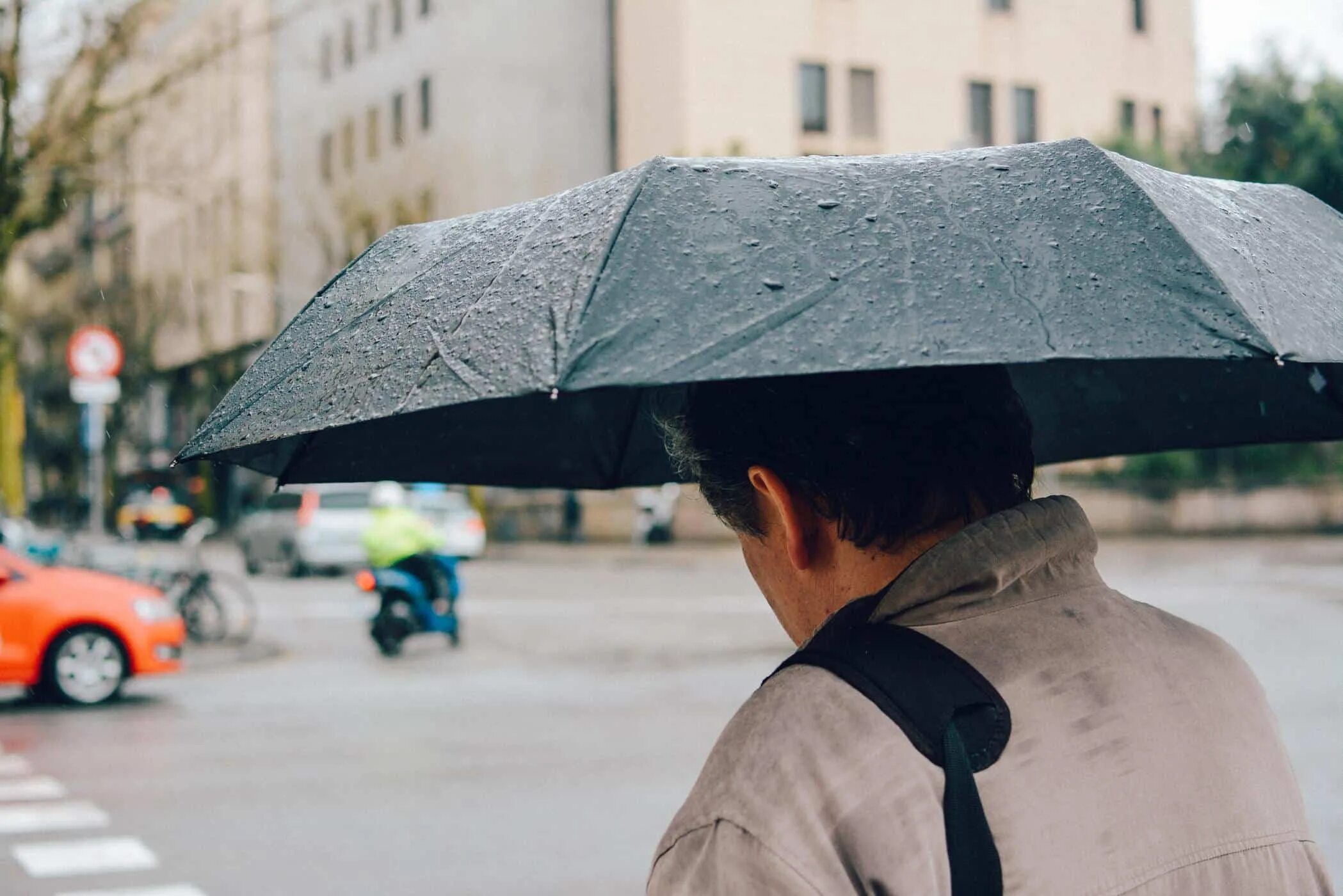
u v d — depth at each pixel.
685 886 1.21
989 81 42.44
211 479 53.75
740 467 1.45
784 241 1.28
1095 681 1.30
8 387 42.09
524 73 44.09
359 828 7.14
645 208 1.31
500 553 34.41
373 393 1.35
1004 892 1.20
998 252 1.27
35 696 12.20
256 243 41.16
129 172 12.23
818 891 1.15
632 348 1.19
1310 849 1.38
